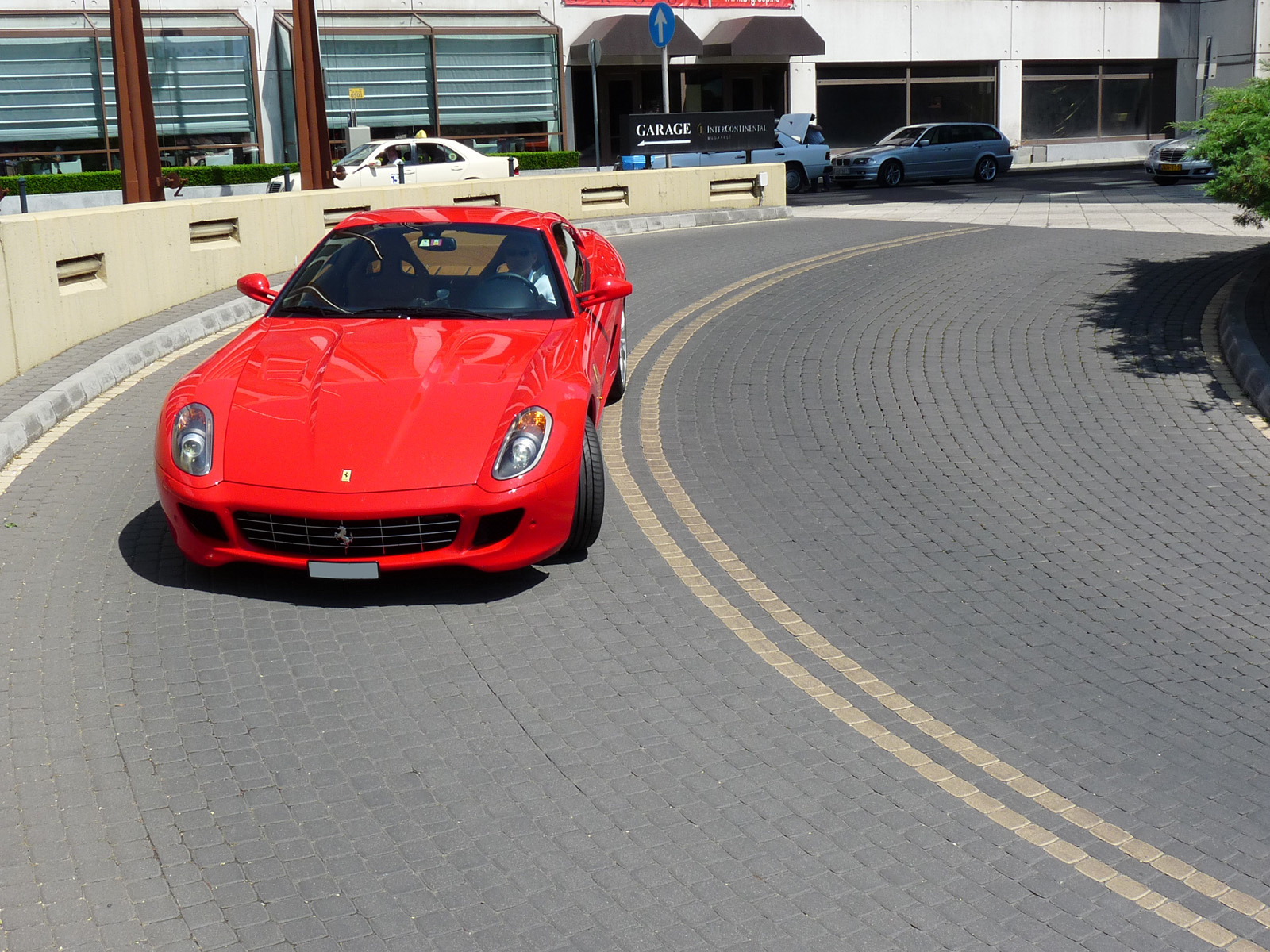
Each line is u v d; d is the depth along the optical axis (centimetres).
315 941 319
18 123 2558
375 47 2955
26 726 415
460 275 648
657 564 569
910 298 1169
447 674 460
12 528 584
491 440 514
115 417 773
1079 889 348
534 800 383
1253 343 914
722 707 443
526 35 3116
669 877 348
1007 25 3775
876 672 473
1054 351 961
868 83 3650
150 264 1051
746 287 1256
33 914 326
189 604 511
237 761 399
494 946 318
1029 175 3170
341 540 496
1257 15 3847
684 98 3419
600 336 678
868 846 365
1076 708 450
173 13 2719
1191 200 2058
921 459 728
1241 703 456
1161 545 605
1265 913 341
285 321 627
